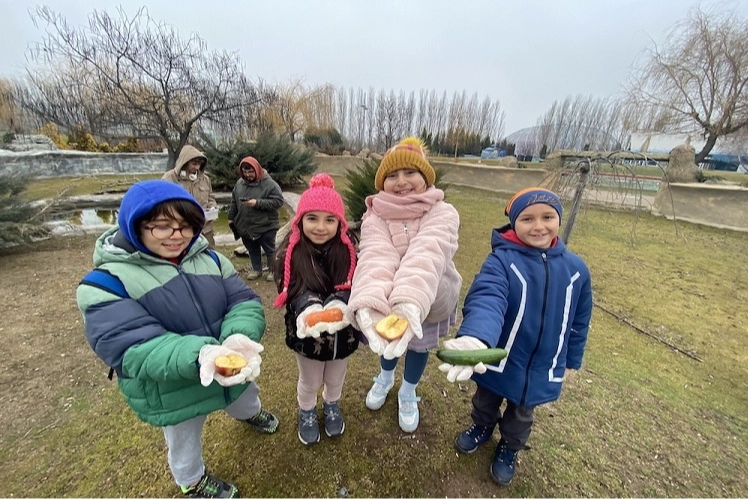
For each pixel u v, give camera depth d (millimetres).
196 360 1101
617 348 3061
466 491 1646
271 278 4043
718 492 1737
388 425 1972
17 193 5492
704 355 3043
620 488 1714
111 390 2240
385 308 1120
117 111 9422
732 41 10586
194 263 1375
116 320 1123
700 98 11297
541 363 1526
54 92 10477
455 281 1587
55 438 1872
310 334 1270
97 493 1586
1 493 1588
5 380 2318
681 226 7688
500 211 8930
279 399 2145
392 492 1624
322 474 1687
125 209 1183
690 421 2207
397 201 1447
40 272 4129
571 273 1507
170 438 1367
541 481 1712
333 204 1495
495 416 1721
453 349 1068
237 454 1764
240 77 10883
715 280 4793
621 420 2152
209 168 9859
